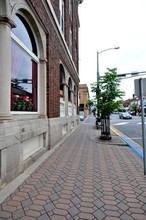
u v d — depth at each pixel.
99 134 12.70
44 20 7.12
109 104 9.80
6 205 3.24
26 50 5.93
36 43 7.01
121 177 4.61
